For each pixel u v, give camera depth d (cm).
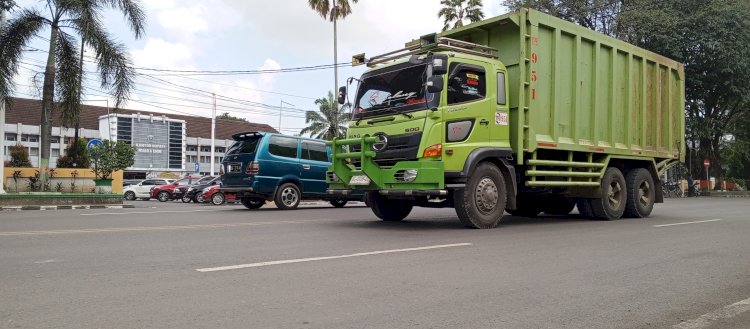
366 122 956
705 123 3138
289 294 452
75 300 425
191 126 6216
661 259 643
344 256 631
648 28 2877
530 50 973
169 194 3000
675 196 3297
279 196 1524
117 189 2930
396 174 886
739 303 451
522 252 678
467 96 912
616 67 1164
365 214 1312
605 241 791
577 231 917
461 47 967
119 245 717
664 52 2922
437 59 867
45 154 2002
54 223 1027
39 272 531
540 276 537
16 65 1920
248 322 375
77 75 1989
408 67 931
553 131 1015
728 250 717
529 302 441
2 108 1991
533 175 984
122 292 452
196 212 1387
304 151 1589
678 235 873
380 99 954
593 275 547
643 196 1239
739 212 1448
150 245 718
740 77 2930
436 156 868
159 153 5450
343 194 978
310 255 638
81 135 5278
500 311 414
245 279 505
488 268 571
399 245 723
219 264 578
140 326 362
